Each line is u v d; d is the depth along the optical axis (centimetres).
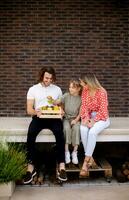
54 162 623
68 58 705
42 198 489
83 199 486
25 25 697
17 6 695
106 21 704
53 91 553
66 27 701
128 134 567
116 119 680
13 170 489
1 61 702
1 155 492
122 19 705
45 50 702
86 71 709
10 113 711
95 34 704
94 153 663
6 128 567
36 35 700
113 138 566
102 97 548
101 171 604
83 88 556
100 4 701
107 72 711
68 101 559
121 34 707
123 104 719
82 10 700
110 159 661
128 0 703
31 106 542
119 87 715
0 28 696
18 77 705
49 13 698
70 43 703
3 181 487
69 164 567
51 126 540
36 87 551
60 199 486
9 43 699
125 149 666
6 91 707
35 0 695
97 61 708
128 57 711
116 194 505
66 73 708
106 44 707
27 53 702
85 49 705
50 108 532
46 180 562
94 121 544
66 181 559
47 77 539
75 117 557
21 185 539
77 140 539
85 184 546
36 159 614
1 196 494
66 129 540
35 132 536
